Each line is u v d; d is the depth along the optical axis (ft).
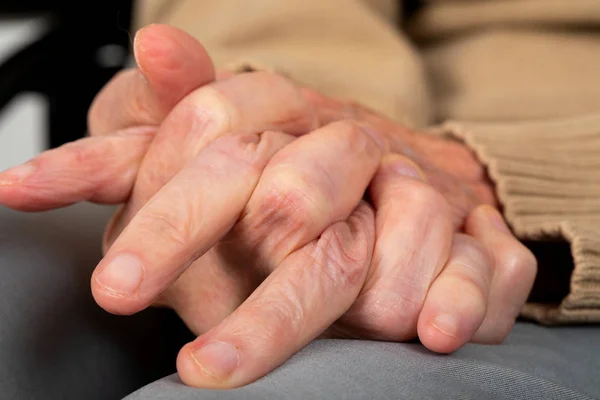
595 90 1.99
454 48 2.24
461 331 1.02
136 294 0.96
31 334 1.07
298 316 0.99
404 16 2.46
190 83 1.08
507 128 1.57
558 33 2.09
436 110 2.11
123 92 1.17
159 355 1.21
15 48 1.87
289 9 1.72
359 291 1.06
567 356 1.12
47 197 1.07
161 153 1.09
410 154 1.36
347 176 1.09
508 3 2.10
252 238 1.06
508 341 1.16
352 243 1.06
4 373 1.03
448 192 1.33
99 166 1.09
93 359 1.11
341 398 0.90
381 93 1.67
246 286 1.10
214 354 0.93
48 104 1.99
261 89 1.13
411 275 1.07
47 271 1.14
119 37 2.03
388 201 1.11
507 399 0.96
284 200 1.04
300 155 1.07
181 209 1.00
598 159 1.52
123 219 1.14
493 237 1.18
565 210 1.41
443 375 0.97
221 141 1.06
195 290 1.11
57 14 1.96
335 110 1.41
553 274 1.33
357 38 1.75
